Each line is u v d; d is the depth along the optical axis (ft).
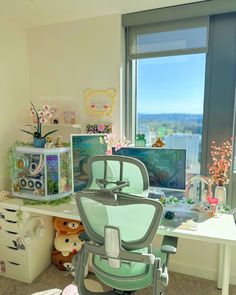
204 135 6.94
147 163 6.14
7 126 7.69
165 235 4.99
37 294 6.34
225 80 6.57
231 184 6.73
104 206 4.19
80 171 6.56
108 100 7.47
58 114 8.14
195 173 7.19
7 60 7.58
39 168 6.72
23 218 6.55
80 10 6.84
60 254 7.34
